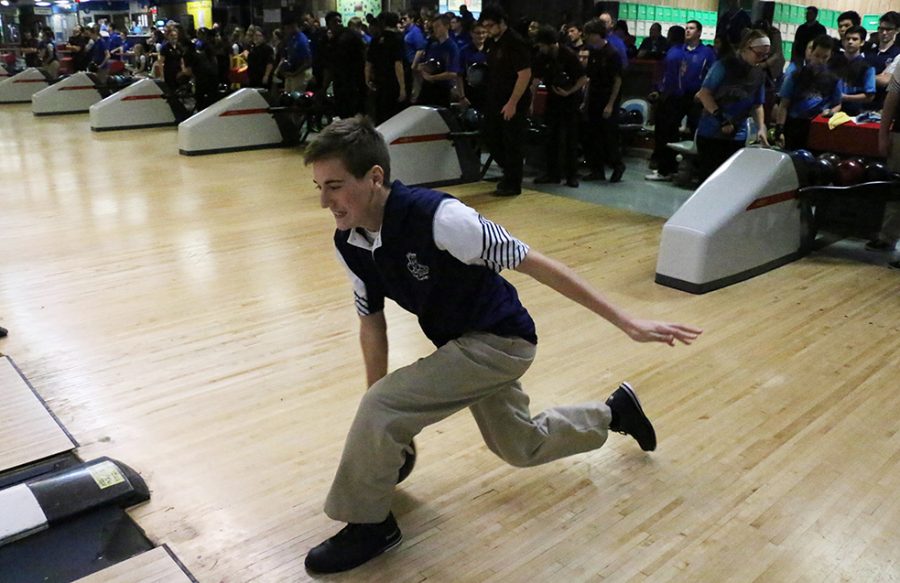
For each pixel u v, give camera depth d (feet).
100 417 9.06
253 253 15.76
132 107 35.55
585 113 23.06
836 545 6.92
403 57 25.67
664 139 23.68
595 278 14.39
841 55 19.06
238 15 49.26
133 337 11.41
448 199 5.45
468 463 8.20
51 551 6.68
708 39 40.88
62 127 36.09
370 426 5.86
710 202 14.11
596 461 8.27
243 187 22.40
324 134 5.30
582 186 23.02
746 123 19.49
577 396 9.76
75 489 7.29
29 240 16.51
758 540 6.97
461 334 6.05
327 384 10.00
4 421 8.86
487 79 21.43
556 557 6.73
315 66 30.89
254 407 9.36
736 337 11.71
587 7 34.83
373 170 5.32
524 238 16.96
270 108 29.40
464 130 23.11
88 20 65.31
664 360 10.85
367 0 44.04
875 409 9.48
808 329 12.08
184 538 6.93
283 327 11.89
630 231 17.76
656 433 8.86
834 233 17.75
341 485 6.22
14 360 10.54
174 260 15.21
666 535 7.04
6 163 25.99
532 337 6.17
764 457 8.38
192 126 27.61
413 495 7.63
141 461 8.14
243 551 6.77
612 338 11.60
